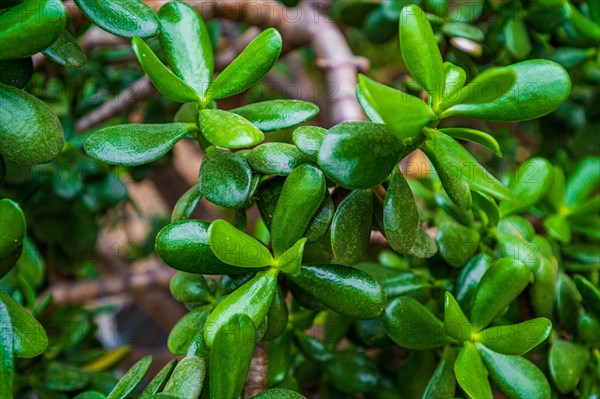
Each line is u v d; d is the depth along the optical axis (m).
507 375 0.42
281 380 0.46
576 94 0.69
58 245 0.70
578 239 0.58
